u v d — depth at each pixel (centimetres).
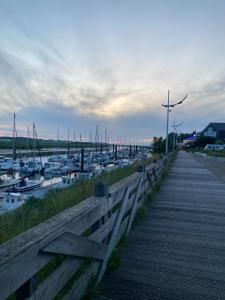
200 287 314
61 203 529
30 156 8188
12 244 165
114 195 368
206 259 389
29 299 173
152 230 512
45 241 183
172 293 298
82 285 268
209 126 10200
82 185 734
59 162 5988
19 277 156
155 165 970
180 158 3812
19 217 441
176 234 491
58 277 215
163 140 5559
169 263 372
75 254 232
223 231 516
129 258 382
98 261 307
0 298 139
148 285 312
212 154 4659
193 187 1066
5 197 1694
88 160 6625
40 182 3453
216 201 794
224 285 320
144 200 704
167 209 683
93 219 283
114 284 311
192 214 638
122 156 8781
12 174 4138
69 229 222
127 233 473
